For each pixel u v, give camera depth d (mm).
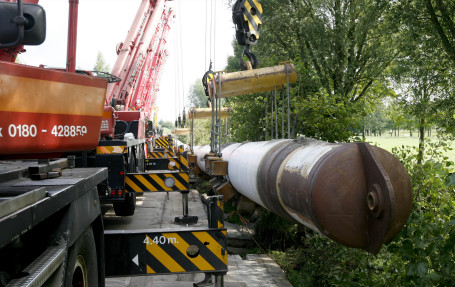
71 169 3877
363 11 11539
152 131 23344
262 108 11898
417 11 8641
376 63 11945
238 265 6535
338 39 12336
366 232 3414
